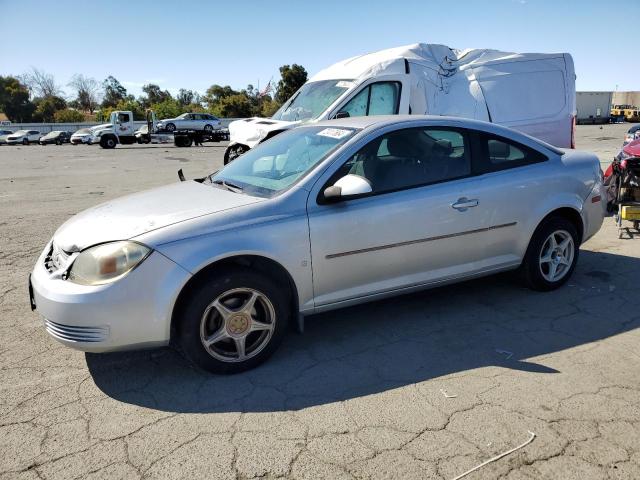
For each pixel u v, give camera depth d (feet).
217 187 12.96
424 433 8.77
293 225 10.99
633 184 20.68
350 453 8.31
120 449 8.50
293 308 11.68
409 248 12.37
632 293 14.93
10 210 29.91
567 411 9.30
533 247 14.42
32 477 7.88
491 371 10.79
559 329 12.72
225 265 10.59
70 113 249.14
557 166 14.58
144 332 10.00
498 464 7.99
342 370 10.97
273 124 26.53
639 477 7.69
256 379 10.67
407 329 12.90
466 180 13.17
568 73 29.17
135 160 72.33
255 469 7.98
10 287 16.44
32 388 10.42
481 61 27.91
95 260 9.96
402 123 12.84
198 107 239.30
